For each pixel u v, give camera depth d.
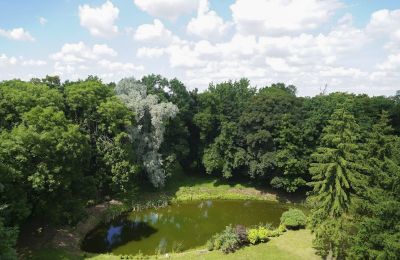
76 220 33.66
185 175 59.62
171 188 53.97
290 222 37.47
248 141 51.34
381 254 21.91
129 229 39.78
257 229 36.50
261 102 53.25
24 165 29.27
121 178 44.06
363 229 24.05
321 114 50.53
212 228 40.56
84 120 43.88
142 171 50.97
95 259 30.12
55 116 33.81
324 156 29.45
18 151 28.72
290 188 50.47
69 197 33.66
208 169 54.47
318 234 29.61
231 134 54.16
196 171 61.28
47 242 32.53
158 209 47.44
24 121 33.34
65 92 44.50
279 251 32.22
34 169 29.84
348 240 27.97
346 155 28.67
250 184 56.41
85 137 36.50
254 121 52.62
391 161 25.23
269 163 50.25
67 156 32.25
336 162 29.05
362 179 29.39
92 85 45.72
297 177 50.75
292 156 49.38
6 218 27.00
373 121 52.25
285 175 51.34
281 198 52.59
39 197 30.55
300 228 38.09
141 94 51.44
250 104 54.78
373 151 35.44
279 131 50.88
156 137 49.38
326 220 29.34
